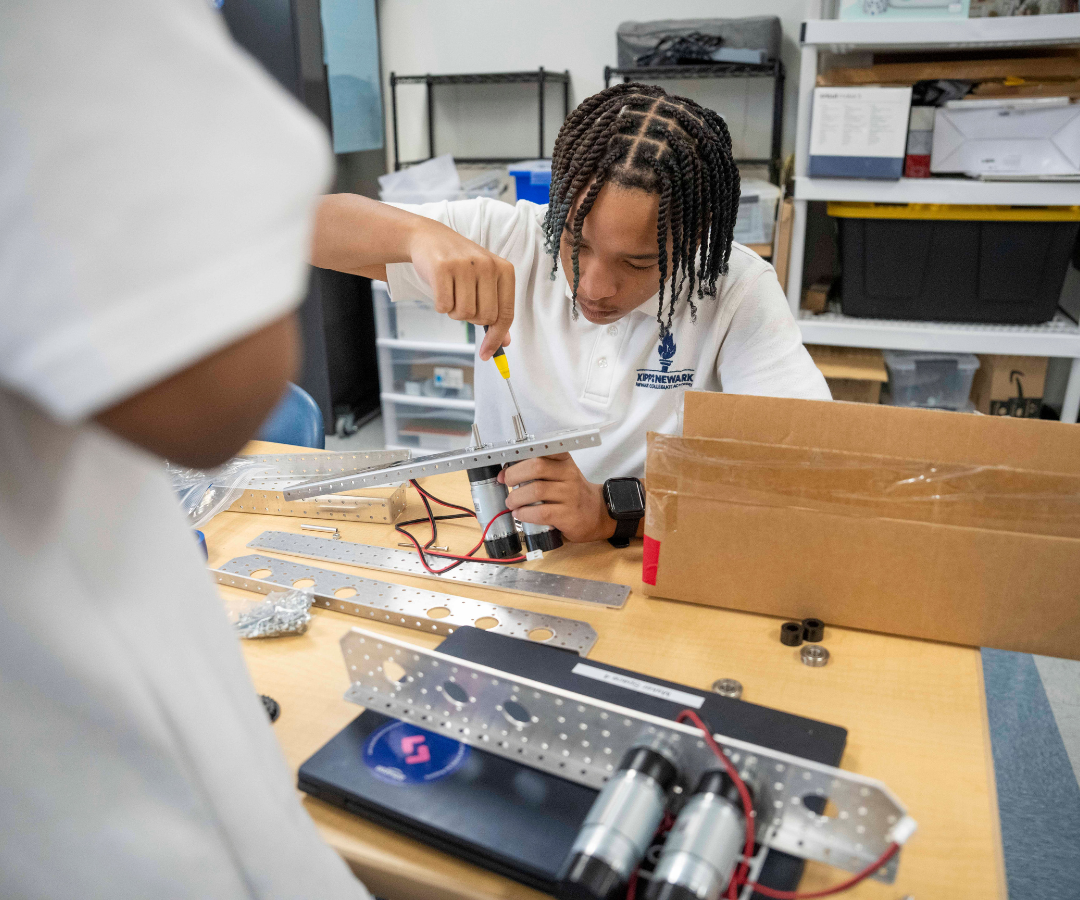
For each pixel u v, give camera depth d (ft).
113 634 1.09
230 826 1.26
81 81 0.74
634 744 1.93
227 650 1.37
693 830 1.66
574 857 1.63
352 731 2.26
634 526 3.39
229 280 0.82
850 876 1.85
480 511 3.27
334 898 1.48
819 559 2.79
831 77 7.40
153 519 1.20
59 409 0.80
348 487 3.36
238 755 1.29
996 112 7.18
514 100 10.46
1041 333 7.61
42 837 1.09
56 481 1.02
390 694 2.36
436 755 2.17
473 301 3.05
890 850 1.74
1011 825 4.79
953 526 2.60
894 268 7.89
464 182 10.75
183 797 1.18
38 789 1.07
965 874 1.86
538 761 2.11
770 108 9.44
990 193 7.20
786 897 1.73
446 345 9.47
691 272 3.42
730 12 9.33
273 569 3.23
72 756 1.08
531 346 4.25
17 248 0.75
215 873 1.22
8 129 0.72
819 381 3.75
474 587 3.13
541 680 2.44
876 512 2.68
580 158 3.07
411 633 2.84
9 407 0.97
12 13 0.71
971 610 2.67
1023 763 5.27
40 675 1.03
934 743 2.29
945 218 7.54
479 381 4.61
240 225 0.83
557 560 3.33
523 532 3.26
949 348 7.80
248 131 0.83
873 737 2.31
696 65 8.64
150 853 1.15
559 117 10.43
